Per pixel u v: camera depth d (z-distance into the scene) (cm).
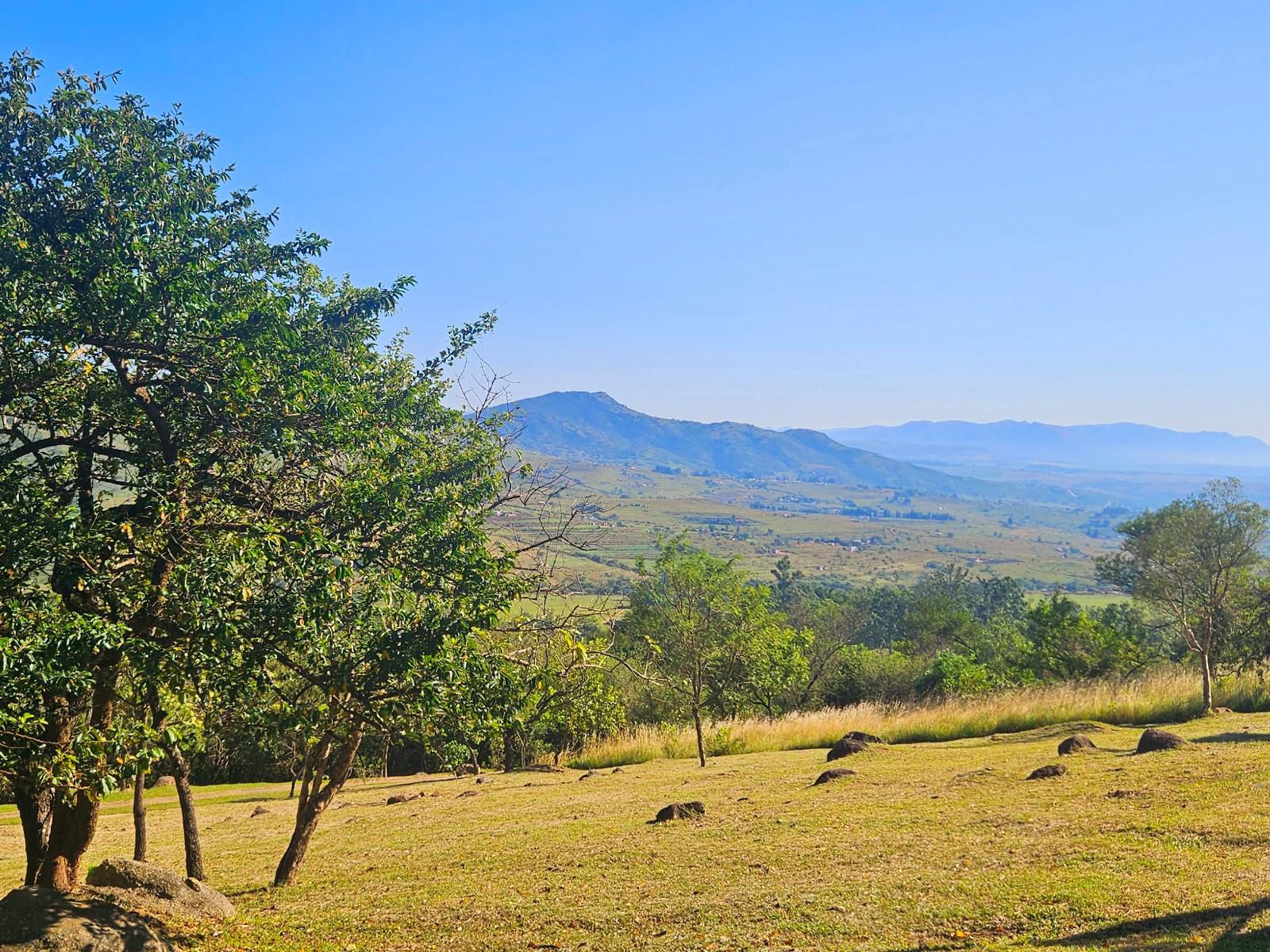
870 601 11206
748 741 2956
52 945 796
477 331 1388
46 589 907
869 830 1176
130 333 975
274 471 1084
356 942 915
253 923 1020
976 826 1122
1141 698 2591
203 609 818
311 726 1007
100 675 943
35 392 1039
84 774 820
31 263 933
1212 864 835
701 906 909
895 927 777
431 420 1286
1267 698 2508
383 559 998
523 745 3444
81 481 1068
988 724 2620
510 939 878
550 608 1224
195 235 1080
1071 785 1319
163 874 1077
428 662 916
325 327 1170
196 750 1082
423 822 1830
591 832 1426
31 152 1023
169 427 1067
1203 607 2502
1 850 2080
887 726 2802
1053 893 803
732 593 2689
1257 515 2411
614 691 2825
